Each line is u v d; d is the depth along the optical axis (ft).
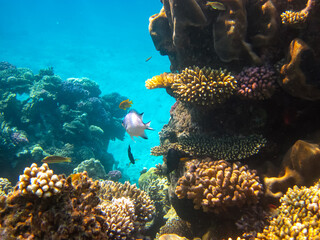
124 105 5.27
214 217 3.81
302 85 3.54
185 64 4.90
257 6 4.00
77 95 10.81
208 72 4.25
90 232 2.18
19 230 2.09
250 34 4.13
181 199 4.04
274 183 3.49
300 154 3.38
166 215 5.55
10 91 10.39
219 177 3.43
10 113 9.30
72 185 2.41
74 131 9.71
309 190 2.98
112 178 9.07
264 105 4.11
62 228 2.05
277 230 2.83
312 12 3.52
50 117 9.87
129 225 3.39
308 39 3.64
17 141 8.28
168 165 4.09
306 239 2.53
